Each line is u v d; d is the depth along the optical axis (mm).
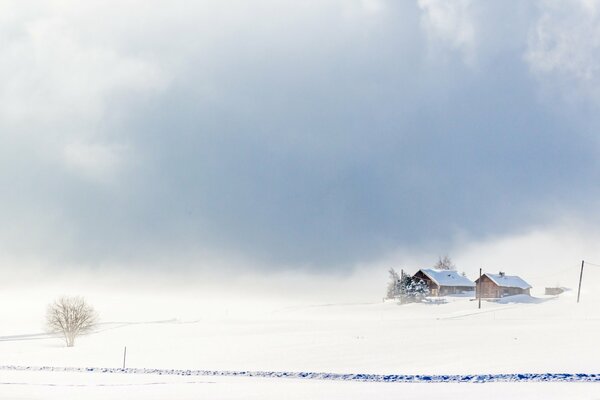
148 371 83000
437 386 62906
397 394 57781
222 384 67125
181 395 58906
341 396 56656
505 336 100750
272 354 95188
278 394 59094
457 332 110500
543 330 107750
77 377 76312
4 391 62781
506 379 66312
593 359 76688
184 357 97312
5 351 121438
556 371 70000
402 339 104312
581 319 133000
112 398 57312
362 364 83000
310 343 105750
